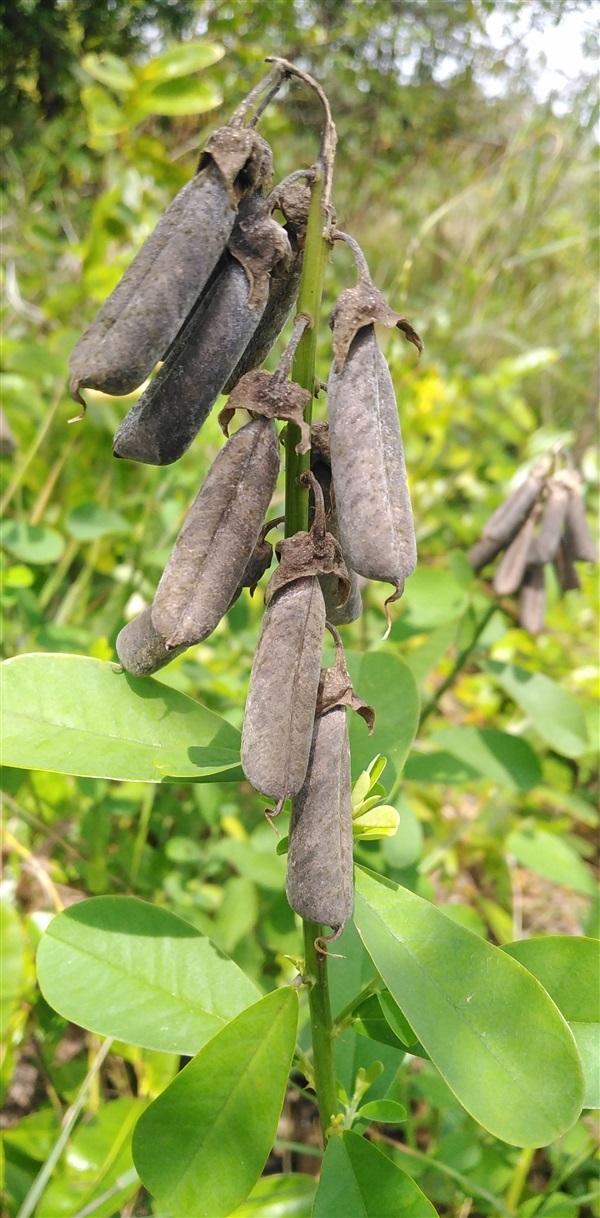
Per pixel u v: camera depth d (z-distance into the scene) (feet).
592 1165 0.81
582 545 1.06
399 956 0.51
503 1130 0.45
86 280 1.38
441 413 1.84
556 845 1.02
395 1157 0.80
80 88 2.11
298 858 0.44
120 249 1.57
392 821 0.54
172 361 0.42
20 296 1.80
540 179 2.20
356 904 0.53
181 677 1.05
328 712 0.45
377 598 1.44
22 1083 0.94
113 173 1.46
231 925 0.91
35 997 0.83
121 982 0.59
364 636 1.30
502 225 2.34
